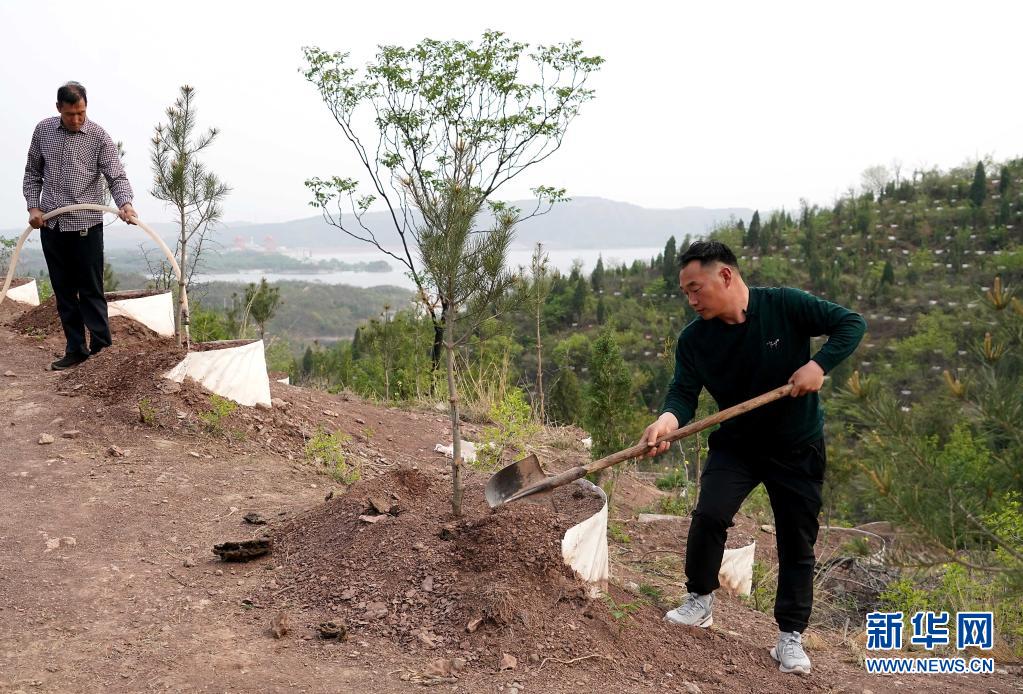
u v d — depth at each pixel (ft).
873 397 11.96
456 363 36.81
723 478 13.01
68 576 13.66
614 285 445.37
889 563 12.58
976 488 11.89
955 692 13.52
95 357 24.77
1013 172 519.19
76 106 23.45
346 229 28.02
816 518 12.91
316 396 29.37
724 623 15.15
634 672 11.43
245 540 14.49
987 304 11.43
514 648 11.23
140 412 21.30
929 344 294.66
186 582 13.65
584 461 27.35
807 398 12.42
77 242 24.23
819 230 498.28
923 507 11.93
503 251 14.14
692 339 12.98
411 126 27.20
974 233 460.14
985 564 14.33
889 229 487.20
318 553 14.19
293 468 20.59
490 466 22.80
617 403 24.30
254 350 24.08
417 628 11.78
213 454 20.33
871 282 401.08
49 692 10.23
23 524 15.58
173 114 27.32
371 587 12.87
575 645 11.49
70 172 23.88
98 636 11.75
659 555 20.31
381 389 48.47
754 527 26.99
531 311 36.91
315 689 10.38
